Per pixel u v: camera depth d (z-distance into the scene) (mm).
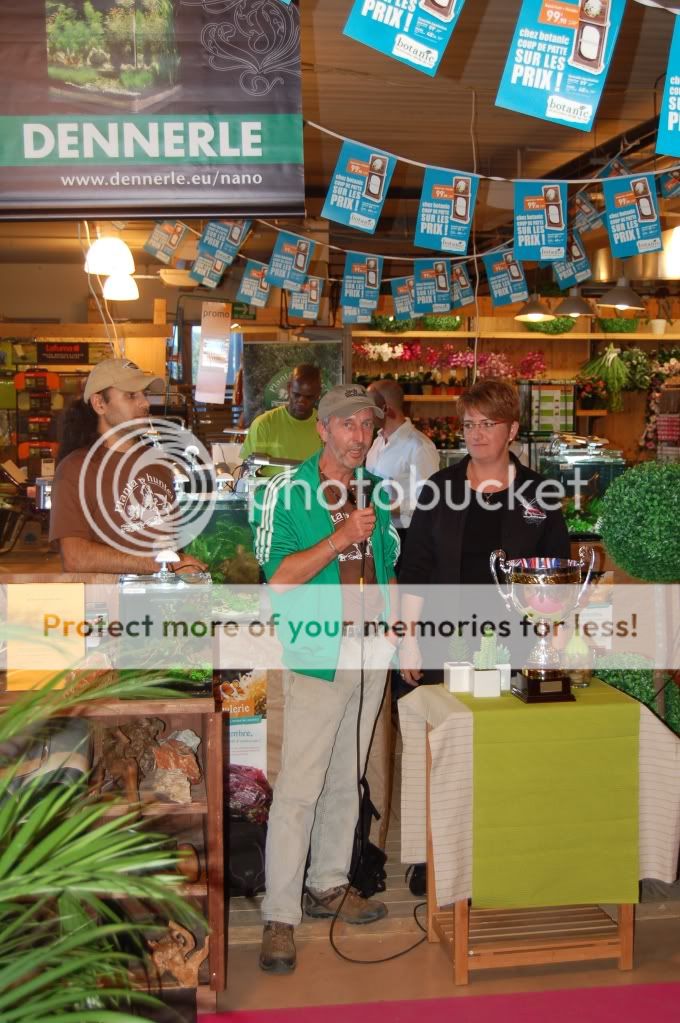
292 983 2781
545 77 2635
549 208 3760
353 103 6102
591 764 2705
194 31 2742
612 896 2742
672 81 2756
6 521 5766
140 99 2752
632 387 9719
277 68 2760
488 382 3111
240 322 7129
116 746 2734
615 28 2625
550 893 2713
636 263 5926
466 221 3695
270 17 2744
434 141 7184
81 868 1406
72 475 2994
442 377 9672
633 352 9703
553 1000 2676
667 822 2736
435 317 9398
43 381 7969
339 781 3150
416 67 2531
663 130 2787
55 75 2732
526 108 2645
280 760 3314
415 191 8453
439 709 2748
